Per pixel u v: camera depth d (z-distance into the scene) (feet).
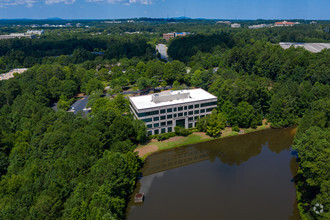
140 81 617.62
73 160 255.91
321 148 213.46
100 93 555.69
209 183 296.92
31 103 436.76
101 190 210.38
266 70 615.16
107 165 240.12
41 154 286.66
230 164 338.75
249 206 255.09
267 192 276.41
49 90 564.30
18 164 277.44
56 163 251.60
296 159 344.69
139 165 304.91
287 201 260.83
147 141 396.37
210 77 610.65
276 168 324.19
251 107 424.87
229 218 239.50
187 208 254.68
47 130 346.13
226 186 289.94
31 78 630.74
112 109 409.90
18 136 334.65
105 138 315.78
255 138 408.26
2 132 328.90
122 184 246.27
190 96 451.53
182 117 422.82
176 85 631.56
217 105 452.35
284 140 399.24
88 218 189.78
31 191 217.77
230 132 422.82
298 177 295.07
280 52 651.25
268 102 463.83
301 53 632.38
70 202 200.95
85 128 334.03
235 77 576.61
